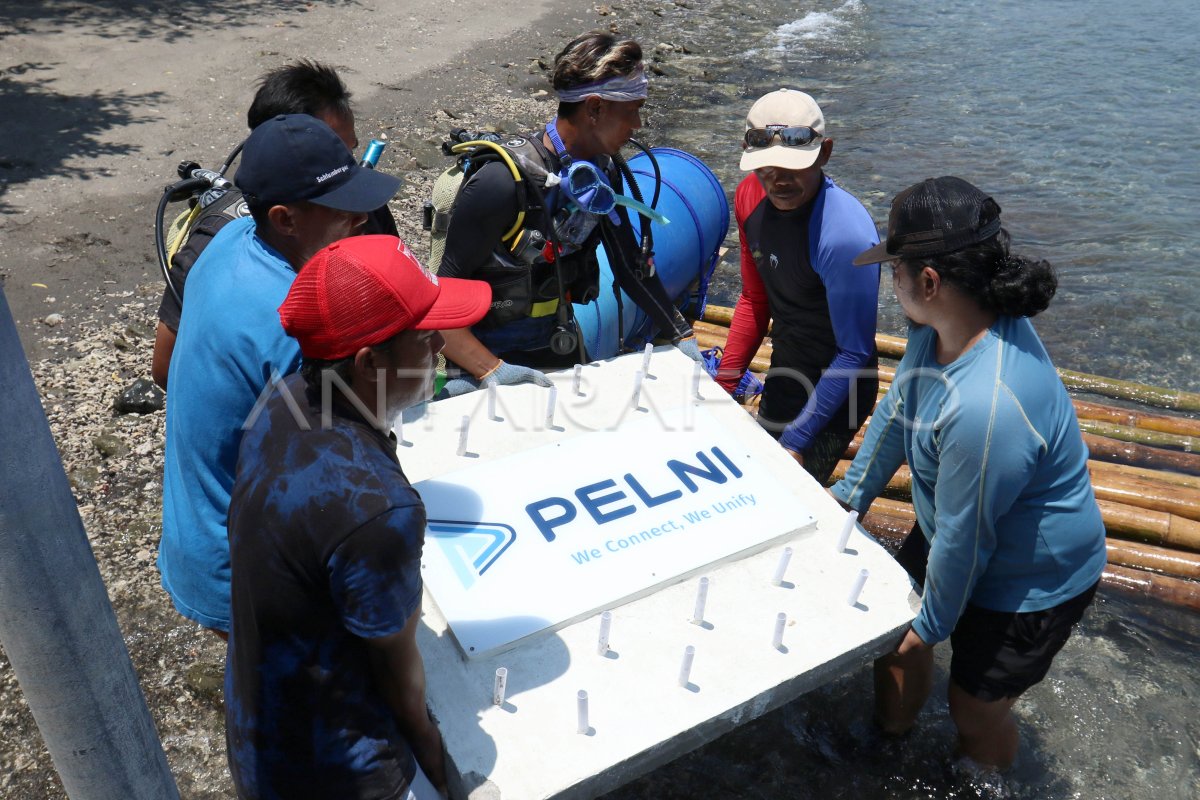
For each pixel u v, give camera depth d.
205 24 11.12
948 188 2.43
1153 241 7.89
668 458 3.21
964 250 2.40
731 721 2.59
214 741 3.40
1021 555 2.75
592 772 2.37
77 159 7.70
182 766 3.32
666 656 2.65
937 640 2.79
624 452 3.21
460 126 9.26
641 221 3.73
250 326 2.41
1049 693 3.76
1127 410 5.36
